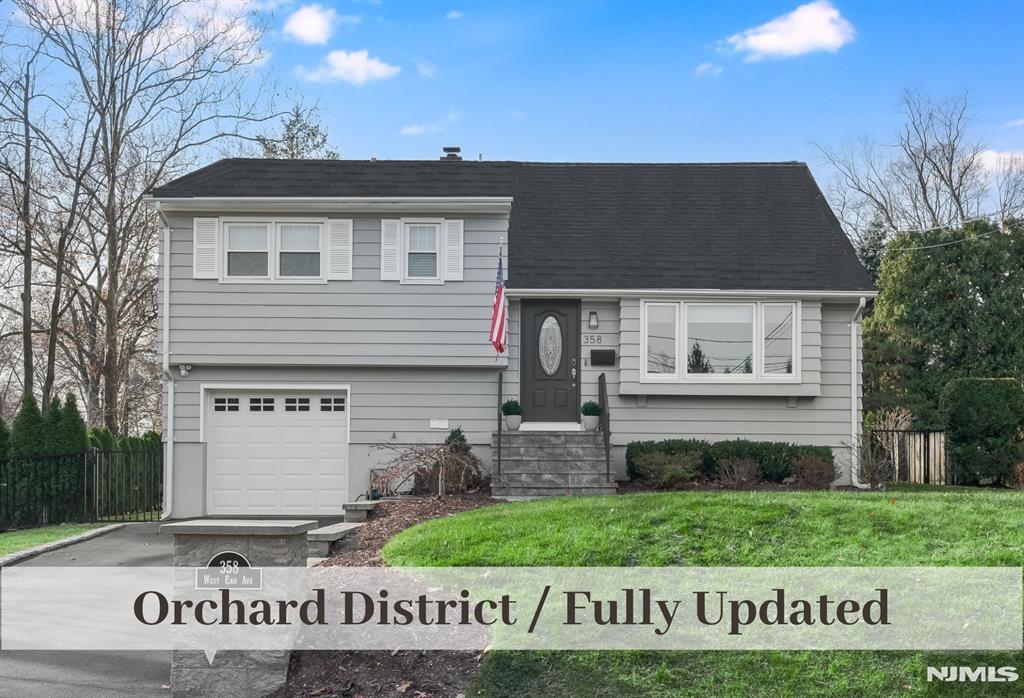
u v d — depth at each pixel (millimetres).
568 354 19094
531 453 17750
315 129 36375
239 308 18516
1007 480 20188
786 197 21625
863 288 18609
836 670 7113
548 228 20453
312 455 18844
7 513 17016
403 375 18828
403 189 18766
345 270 18562
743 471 17688
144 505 19078
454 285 18594
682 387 18500
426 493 17141
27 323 26047
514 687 7348
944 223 39219
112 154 27812
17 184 26734
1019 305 30000
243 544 7805
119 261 28391
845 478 18703
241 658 7688
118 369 30109
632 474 18375
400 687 7516
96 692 7848
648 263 19328
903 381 26203
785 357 18625
